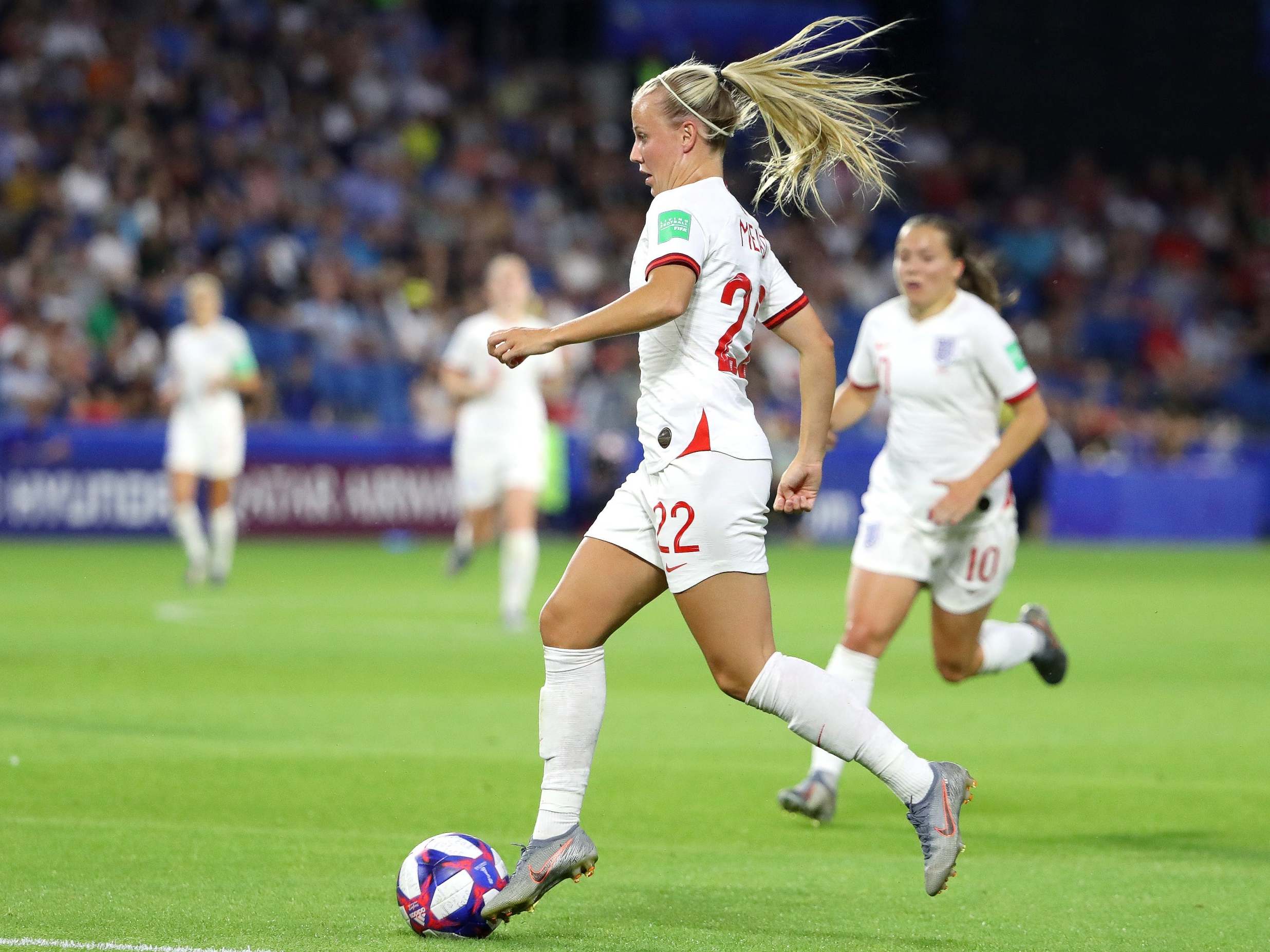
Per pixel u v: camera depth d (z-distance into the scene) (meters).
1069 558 78.38
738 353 15.46
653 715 30.23
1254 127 123.12
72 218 87.88
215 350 54.88
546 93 113.56
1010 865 18.77
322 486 78.00
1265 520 95.00
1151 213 118.94
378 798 21.78
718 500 15.05
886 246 111.00
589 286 99.56
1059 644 26.00
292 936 14.78
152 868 17.53
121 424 75.94
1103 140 122.12
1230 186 121.50
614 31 118.75
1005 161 118.44
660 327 15.33
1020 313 109.31
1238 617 51.16
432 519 80.25
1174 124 122.50
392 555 71.06
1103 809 22.28
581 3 118.00
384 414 85.81
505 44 116.75
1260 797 23.19
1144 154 122.31
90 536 74.94
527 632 43.19
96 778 22.59
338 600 51.22
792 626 45.28
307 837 19.28
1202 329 109.31
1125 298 111.44
